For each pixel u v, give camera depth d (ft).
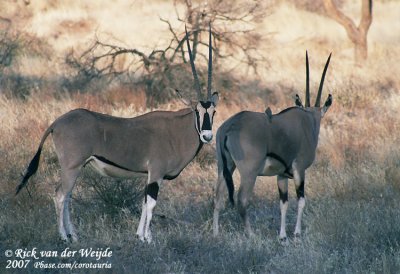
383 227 93.09
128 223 97.30
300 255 84.99
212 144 134.72
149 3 287.48
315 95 173.47
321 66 214.69
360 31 223.51
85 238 92.53
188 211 106.83
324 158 128.98
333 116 157.99
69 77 185.06
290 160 96.48
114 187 101.40
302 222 102.68
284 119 96.43
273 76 199.11
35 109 152.05
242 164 93.30
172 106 164.86
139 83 175.63
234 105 164.66
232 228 99.25
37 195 104.68
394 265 81.20
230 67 204.33
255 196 111.96
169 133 93.25
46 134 89.86
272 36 235.81
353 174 115.96
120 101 169.17
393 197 107.55
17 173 114.21
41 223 93.71
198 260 86.33
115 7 284.61
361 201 105.91
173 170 94.58
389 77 195.93
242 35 204.85
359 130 146.30
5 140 129.70
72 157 88.43
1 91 172.55
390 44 253.03
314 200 109.40
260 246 88.69
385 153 127.34
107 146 89.86
